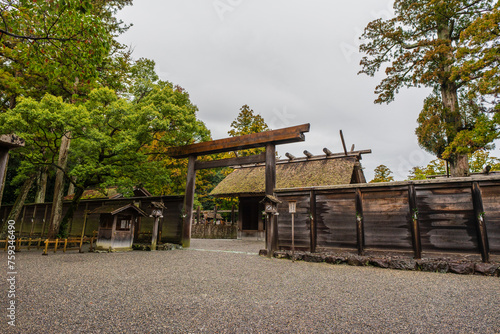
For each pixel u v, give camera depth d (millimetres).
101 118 11586
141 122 12125
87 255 9953
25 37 4148
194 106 17328
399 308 4023
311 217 9438
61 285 5223
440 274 6738
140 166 13039
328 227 9188
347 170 16812
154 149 17812
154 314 3666
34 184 22703
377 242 8375
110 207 11688
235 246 13797
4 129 9930
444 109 12156
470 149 10156
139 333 3039
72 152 13391
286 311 3846
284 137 10844
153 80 15328
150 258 9180
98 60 5078
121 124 12359
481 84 9273
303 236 9578
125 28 15984
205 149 12797
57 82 14344
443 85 12844
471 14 12344
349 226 8852
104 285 5258
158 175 13336
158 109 12617
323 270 7215
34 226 18422
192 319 3498
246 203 20969
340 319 3549
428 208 7836
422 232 7805
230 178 21766
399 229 8148
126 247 11766
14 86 13484
